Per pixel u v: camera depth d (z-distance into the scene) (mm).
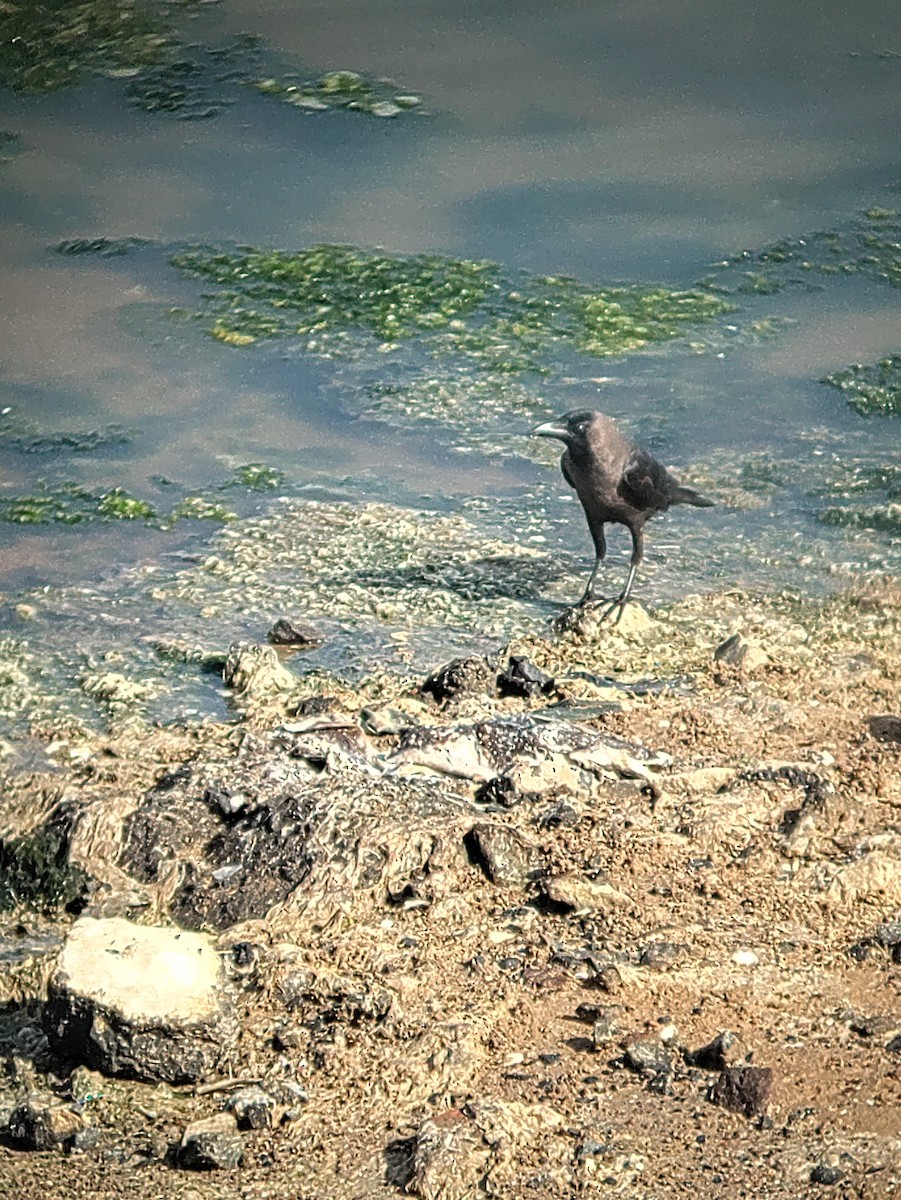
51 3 18406
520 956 6598
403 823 7207
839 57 17312
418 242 14516
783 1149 5531
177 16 18297
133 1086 6012
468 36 17891
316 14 18375
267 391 12578
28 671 9195
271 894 6992
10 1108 5969
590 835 7344
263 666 8969
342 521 10844
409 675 9055
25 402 12398
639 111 16453
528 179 15422
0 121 16578
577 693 8719
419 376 12688
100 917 6906
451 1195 5402
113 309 13664
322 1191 5484
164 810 7441
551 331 13250
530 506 11070
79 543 10656
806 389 12438
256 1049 6129
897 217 14742
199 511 11016
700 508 10992
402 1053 6070
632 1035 6109
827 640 9391
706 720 8430
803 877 7086
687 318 13414
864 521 10758
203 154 15984
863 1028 6105
